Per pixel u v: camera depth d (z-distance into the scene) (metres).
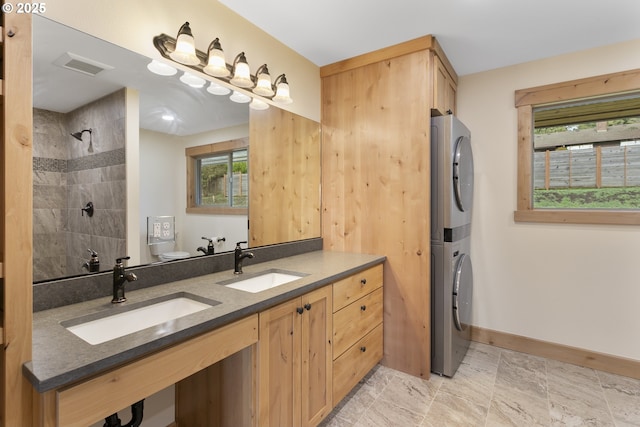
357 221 2.59
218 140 1.94
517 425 1.82
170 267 1.65
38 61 1.25
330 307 1.81
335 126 2.68
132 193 1.56
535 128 2.75
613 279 2.40
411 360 2.35
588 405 2.00
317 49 2.43
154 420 1.64
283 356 1.49
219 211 1.98
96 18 1.37
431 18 2.03
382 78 2.45
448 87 2.64
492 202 2.84
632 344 2.34
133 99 1.54
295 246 2.48
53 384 0.77
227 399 1.47
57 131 1.31
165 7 1.61
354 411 1.95
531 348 2.69
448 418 1.88
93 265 1.41
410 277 2.35
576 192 2.61
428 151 2.27
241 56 1.86
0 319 0.83
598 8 1.93
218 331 1.19
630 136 2.42
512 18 2.03
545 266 2.64
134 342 0.95
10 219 0.83
